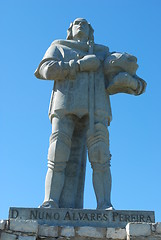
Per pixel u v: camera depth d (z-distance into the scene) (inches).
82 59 318.3
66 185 322.7
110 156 305.6
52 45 336.2
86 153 335.3
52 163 298.0
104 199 292.5
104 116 312.7
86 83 316.5
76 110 309.1
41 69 320.2
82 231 265.9
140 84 327.0
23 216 272.1
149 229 262.7
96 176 298.0
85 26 347.6
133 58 326.3
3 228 257.1
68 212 275.0
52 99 320.5
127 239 263.0
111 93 329.7
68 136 306.2
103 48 342.6
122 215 277.0
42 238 262.5
